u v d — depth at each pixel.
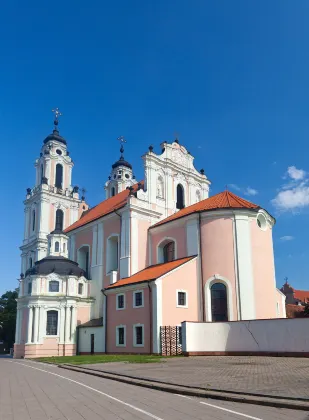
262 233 39.53
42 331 46.34
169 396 12.06
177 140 54.38
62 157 81.44
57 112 85.06
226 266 37.38
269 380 14.07
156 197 49.41
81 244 55.88
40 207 76.31
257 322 28.23
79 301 48.88
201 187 56.22
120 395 12.42
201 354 29.72
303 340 25.95
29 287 48.84
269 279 38.56
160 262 44.84
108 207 56.69
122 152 82.06
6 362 37.69
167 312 35.22
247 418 8.73
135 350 36.53
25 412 10.13
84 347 45.47
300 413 9.18
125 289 39.03
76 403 11.22
